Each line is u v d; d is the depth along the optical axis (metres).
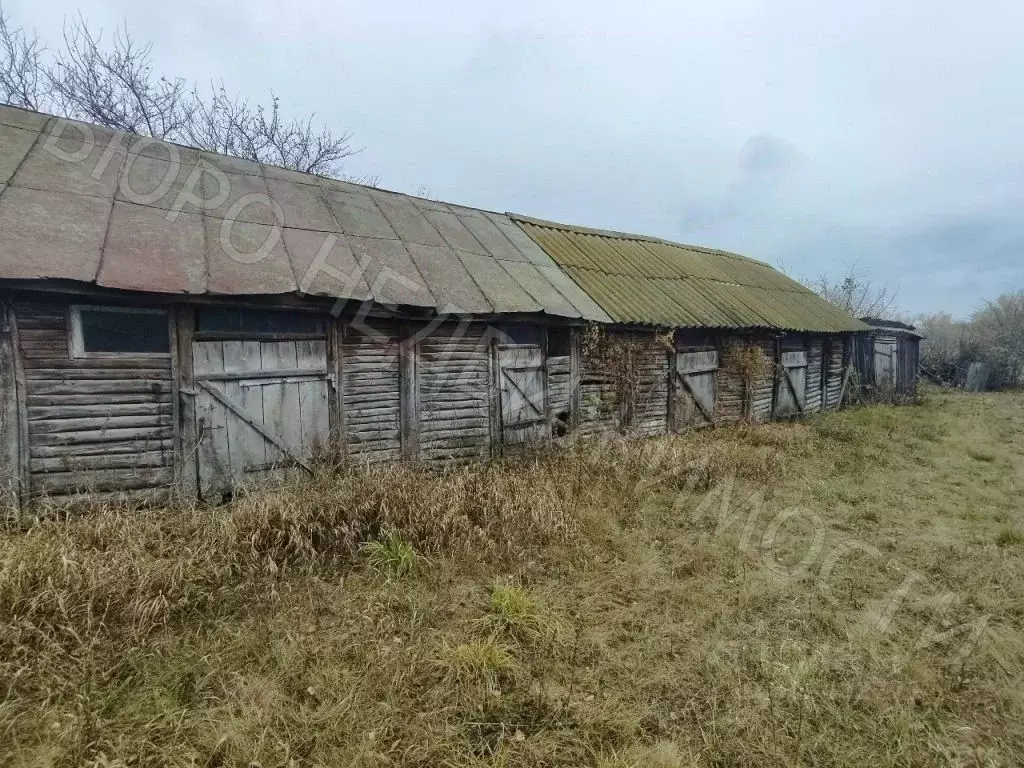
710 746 2.66
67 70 12.28
